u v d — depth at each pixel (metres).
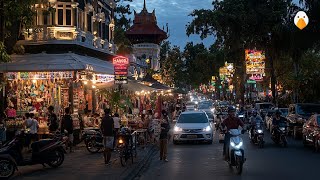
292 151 22.45
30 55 27.38
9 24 17.08
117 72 24.58
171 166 18.00
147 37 84.06
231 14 49.12
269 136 31.97
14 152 15.49
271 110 38.06
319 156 20.22
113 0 41.00
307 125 24.14
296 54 38.91
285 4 48.25
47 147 16.56
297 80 40.97
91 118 26.27
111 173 15.59
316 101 39.94
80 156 20.73
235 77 67.38
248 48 50.69
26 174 15.58
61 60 25.22
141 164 18.52
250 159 19.45
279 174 15.14
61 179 14.42
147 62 79.50
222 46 57.06
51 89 28.75
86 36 31.58
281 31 40.16
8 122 21.98
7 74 25.75
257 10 48.41
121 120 26.72
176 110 49.88
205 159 19.80
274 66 51.00
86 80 28.38
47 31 28.38
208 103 55.06
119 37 61.91
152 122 27.33
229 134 16.53
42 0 22.69
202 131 26.83
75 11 29.31
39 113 26.77
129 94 35.72
